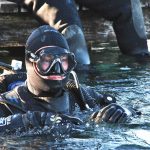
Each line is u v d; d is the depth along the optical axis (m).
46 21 15.08
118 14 16.17
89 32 17.89
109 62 14.47
